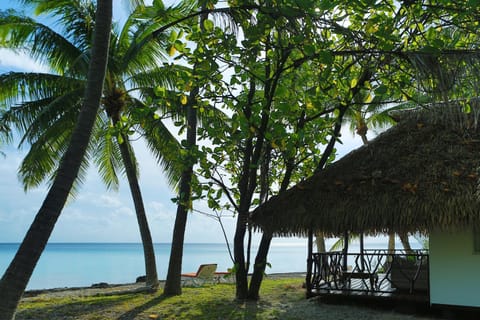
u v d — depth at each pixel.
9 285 5.42
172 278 11.06
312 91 7.59
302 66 8.18
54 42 13.22
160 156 14.21
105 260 63.25
